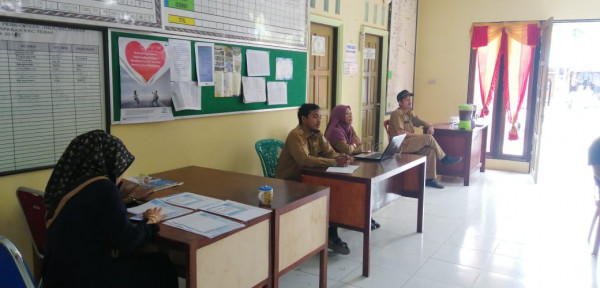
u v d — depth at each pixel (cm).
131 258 181
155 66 297
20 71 228
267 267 211
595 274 310
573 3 593
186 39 317
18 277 145
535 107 630
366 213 296
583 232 395
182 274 216
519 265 323
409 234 386
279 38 407
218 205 216
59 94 246
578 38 672
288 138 333
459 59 678
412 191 389
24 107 232
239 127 376
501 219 430
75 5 247
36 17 230
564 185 572
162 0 296
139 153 295
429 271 312
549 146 895
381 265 320
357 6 538
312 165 318
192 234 179
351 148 375
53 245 167
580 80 957
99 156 174
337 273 305
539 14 616
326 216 256
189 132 330
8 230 234
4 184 229
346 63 528
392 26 621
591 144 347
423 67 708
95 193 167
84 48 255
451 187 558
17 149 232
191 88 325
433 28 691
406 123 555
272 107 408
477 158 614
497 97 666
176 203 219
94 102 264
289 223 223
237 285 194
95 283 170
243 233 194
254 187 255
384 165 334
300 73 442
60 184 172
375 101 624
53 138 246
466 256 339
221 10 342
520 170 657
